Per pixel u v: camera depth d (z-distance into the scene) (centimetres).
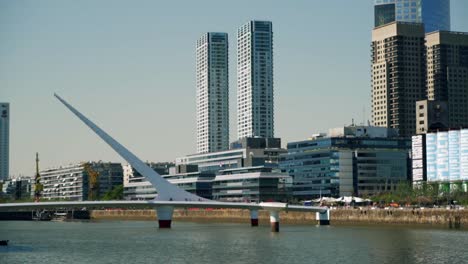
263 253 14538
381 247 15438
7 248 15988
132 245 16712
